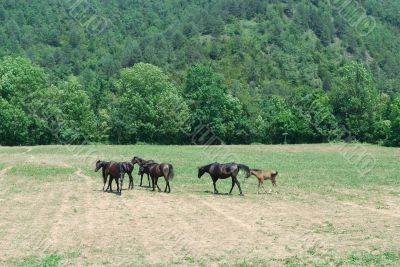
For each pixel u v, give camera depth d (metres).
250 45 154.88
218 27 166.38
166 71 133.75
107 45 152.50
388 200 27.06
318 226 20.05
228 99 95.62
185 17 183.75
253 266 14.81
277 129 94.31
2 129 78.38
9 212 22.75
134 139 92.38
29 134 81.88
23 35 149.50
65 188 31.16
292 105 97.06
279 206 24.91
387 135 85.69
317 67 145.75
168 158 54.09
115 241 17.53
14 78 78.88
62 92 82.56
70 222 20.61
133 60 138.12
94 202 25.78
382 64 157.38
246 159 55.19
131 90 89.94
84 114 84.00
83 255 15.88
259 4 182.00
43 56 136.88
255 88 133.50
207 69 96.69
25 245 17.03
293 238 18.02
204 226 19.95
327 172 41.78
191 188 31.92
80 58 139.88
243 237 18.17
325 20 171.00
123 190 30.56
